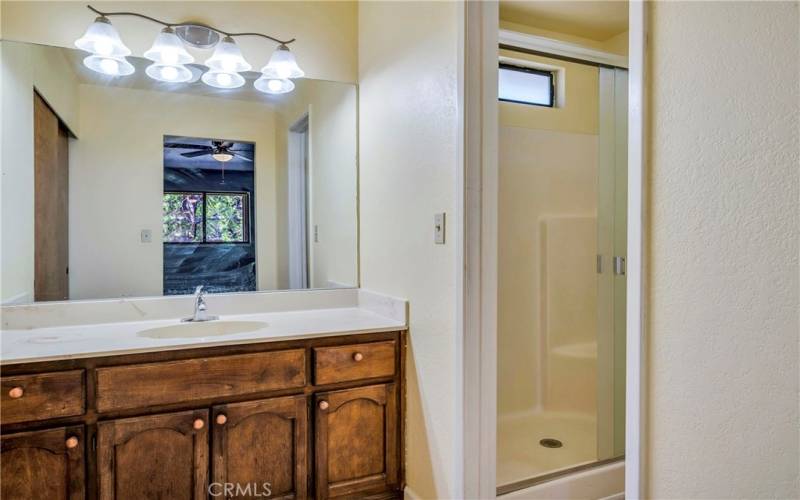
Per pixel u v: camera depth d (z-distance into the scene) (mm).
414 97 1886
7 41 1890
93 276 2039
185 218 2193
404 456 1979
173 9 2121
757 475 764
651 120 935
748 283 775
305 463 1809
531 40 2311
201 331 2029
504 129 2613
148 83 2125
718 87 817
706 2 837
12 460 1438
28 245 1933
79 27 1990
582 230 2824
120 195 2086
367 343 1902
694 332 856
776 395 737
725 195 807
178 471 1627
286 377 1770
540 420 2691
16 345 1592
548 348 2729
